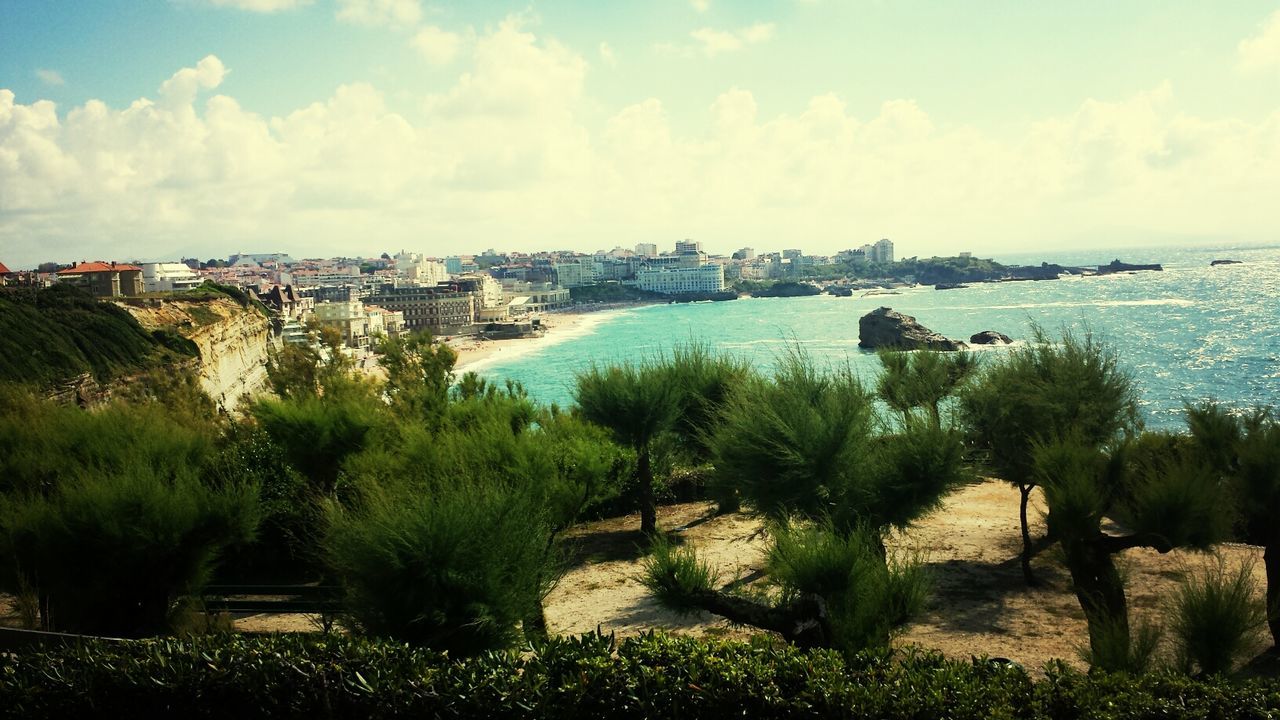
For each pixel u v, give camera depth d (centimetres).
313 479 2030
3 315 6050
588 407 2430
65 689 967
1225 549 1991
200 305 10225
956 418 1972
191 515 1463
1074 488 1481
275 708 938
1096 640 1094
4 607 1738
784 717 852
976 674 889
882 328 13850
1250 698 835
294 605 1666
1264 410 1800
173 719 959
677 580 1254
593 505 2652
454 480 1403
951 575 1895
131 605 1460
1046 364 2088
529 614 1155
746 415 1794
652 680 884
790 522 1709
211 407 3944
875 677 891
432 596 1056
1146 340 12769
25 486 1716
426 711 895
